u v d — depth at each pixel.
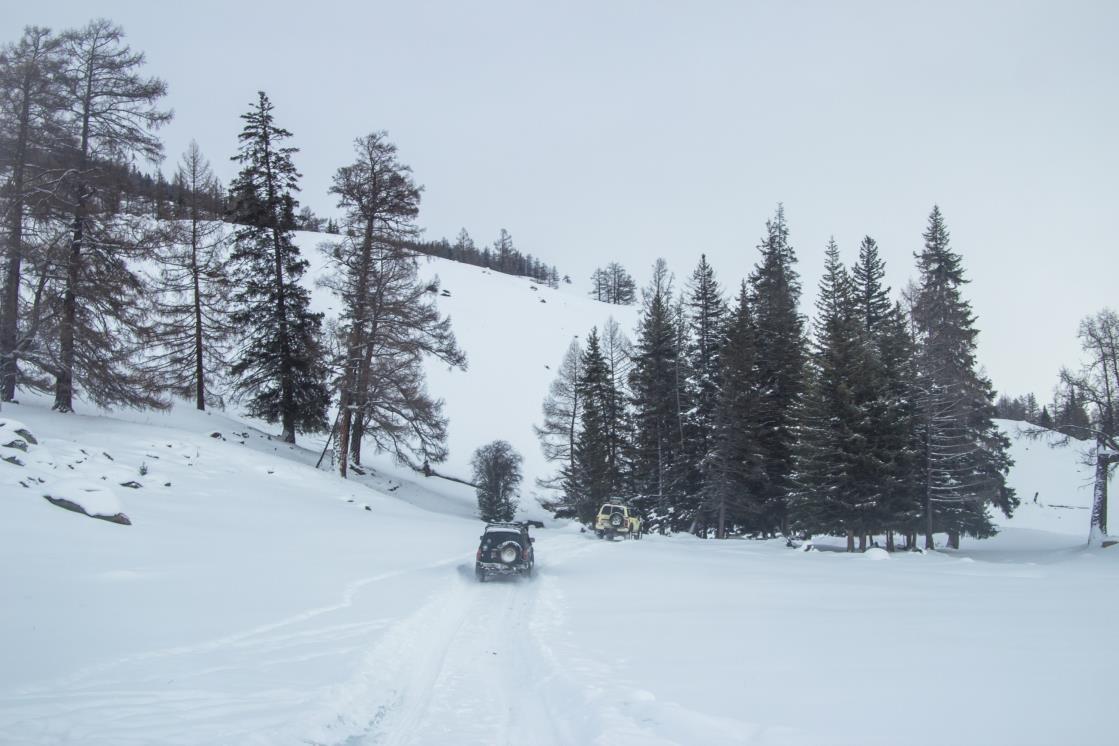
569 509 49.75
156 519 17.67
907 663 7.86
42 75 24.91
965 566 21.89
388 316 34.16
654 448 44.47
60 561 11.73
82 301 25.77
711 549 28.34
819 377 34.34
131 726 5.74
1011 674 7.17
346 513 26.31
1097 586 15.59
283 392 36.75
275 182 36.31
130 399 26.61
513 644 10.73
